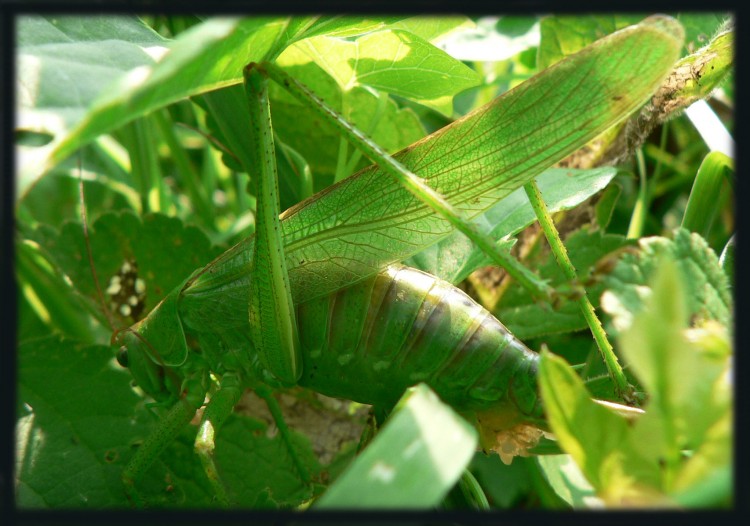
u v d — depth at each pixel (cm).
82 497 6
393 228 6
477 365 6
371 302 6
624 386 5
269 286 6
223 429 7
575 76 5
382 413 6
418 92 7
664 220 10
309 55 7
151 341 7
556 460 6
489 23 9
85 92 5
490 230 7
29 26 5
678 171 10
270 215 5
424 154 6
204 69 5
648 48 5
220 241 9
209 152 10
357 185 6
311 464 7
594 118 5
